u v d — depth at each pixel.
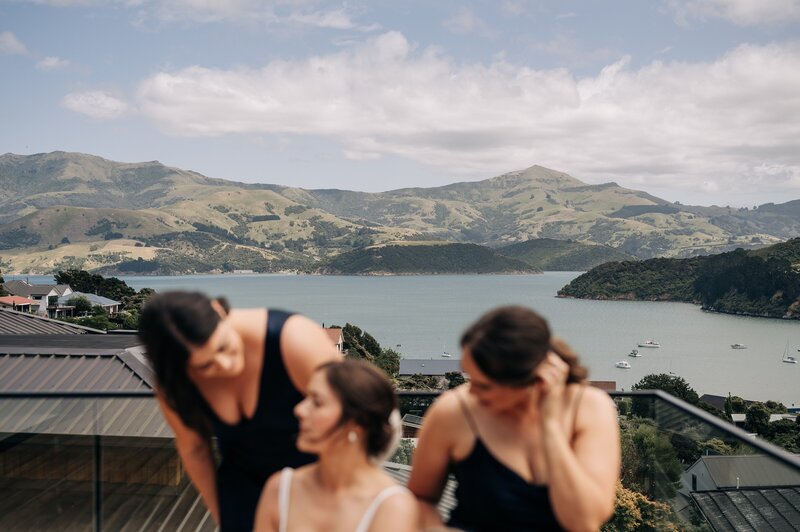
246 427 1.81
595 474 1.60
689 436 2.29
